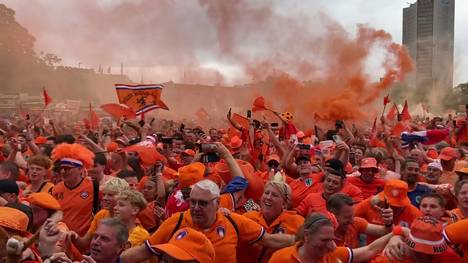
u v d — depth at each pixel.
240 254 5.34
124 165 9.04
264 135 12.34
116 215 5.57
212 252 4.30
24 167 10.14
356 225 5.72
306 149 9.36
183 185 6.44
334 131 13.97
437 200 5.64
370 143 13.86
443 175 8.84
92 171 7.58
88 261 4.30
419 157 9.20
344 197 5.59
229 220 5.10
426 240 4.43
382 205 6.12
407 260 4.61
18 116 26.77
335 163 6.79
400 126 14.21
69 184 7.05
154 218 6.75
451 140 14.12
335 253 4.90
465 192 5.52
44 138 12.71
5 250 4.07
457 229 4.56
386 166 9.95
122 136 12.92
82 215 6.97
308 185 7.83
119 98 13.84
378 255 4.99
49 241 4.68
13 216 4.41
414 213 6.09
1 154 10.79
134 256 4.70
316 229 4.45
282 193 5.56
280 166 9.26
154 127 19.81
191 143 12.15
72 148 7.04
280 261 4.59
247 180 6.26
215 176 6.68
